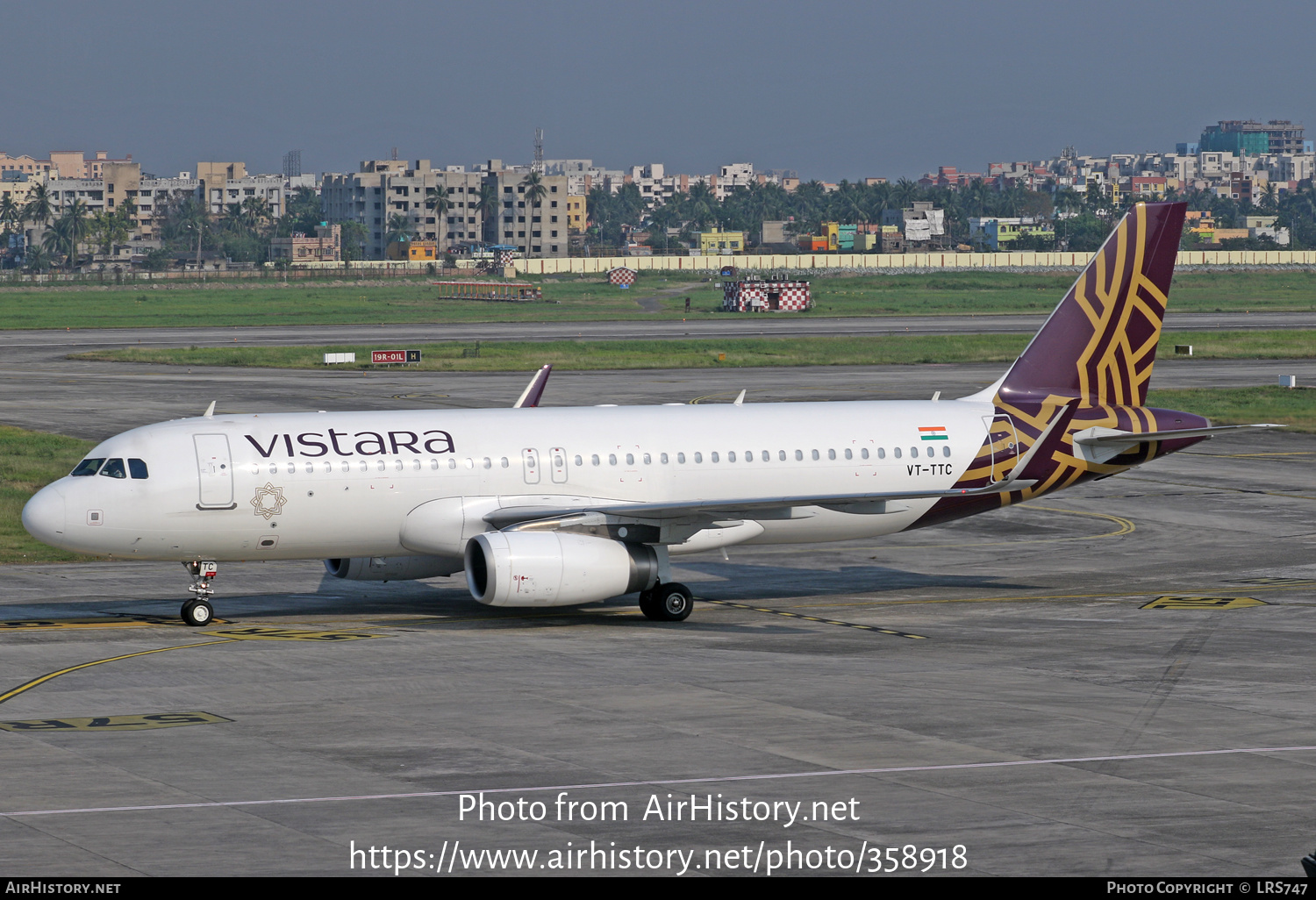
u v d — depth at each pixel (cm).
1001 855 5406
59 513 9944
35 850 5397
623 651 9338
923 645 9612
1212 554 13462
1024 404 12025
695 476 11162
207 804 5978
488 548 9994
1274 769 6556
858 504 10438
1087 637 9875
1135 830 5697
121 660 8962
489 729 7244
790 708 7706
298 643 9556
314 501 10356
